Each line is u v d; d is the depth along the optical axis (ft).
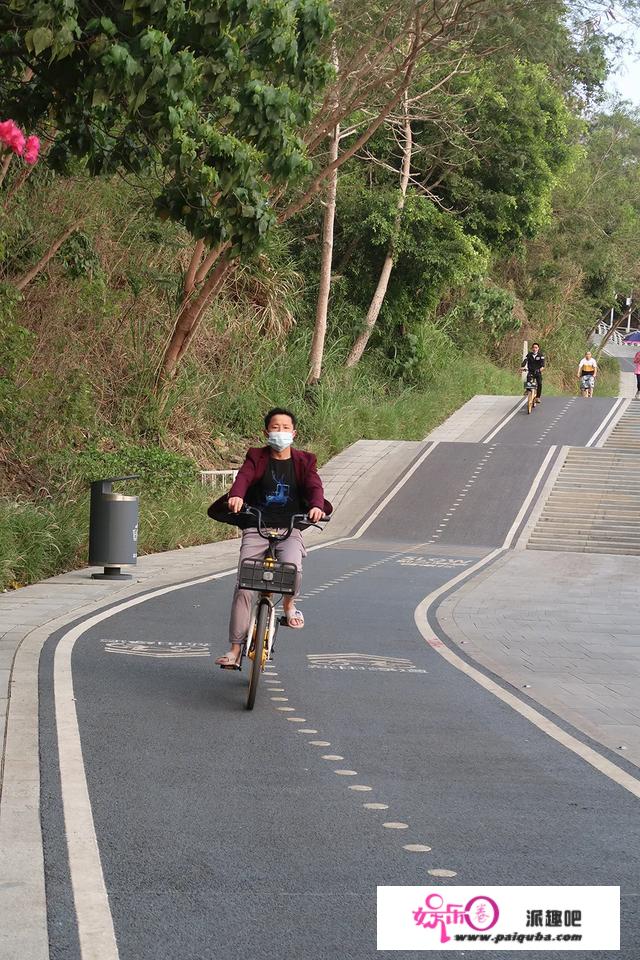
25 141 31.81
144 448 125.29
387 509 137.28
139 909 19.72
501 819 26.35
